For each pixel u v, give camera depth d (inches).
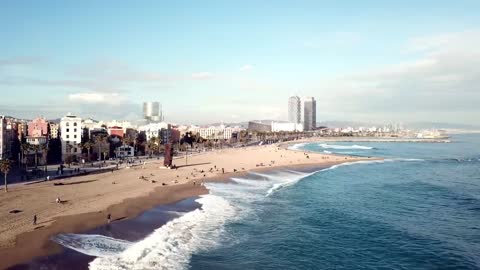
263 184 4608.8
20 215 2613.2
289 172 5861.2
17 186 3811.5
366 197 3932.1
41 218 2546.8
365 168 6712.6
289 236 2507.4
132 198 3321.9
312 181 5044.3
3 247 1984.5
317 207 3410.4
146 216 2775.6
